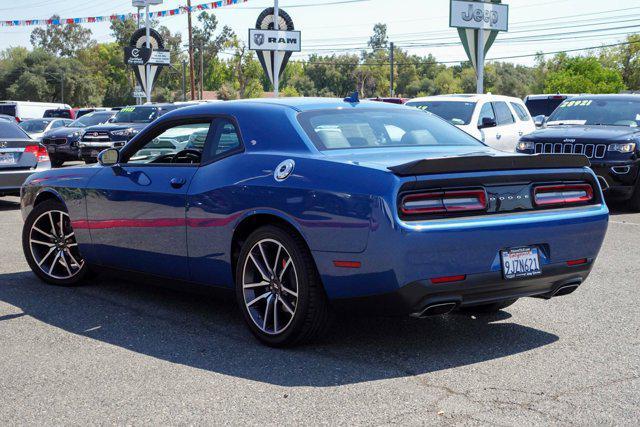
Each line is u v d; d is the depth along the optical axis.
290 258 4.44
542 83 105.44
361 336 4.88
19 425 3.50
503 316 5.41
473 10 20.36
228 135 5.06
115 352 4.59
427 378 4.07
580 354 4.49
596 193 4.72
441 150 4.84
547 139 11.84
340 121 4.95
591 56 92.31
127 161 5.83
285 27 26.53
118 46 135.25
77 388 3.97
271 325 4.67
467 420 3.48
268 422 3.48
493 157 4.23
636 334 4.93
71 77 116.94
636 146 11.36
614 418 3.50
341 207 4.16
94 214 5.87
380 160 4.38
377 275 4.09
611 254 7.93
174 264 5.29
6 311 5.62
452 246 4.09
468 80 133.62
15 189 11.96
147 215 5.39
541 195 4.49
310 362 4.35
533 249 4.39
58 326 5.20
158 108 20.73
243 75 117.25
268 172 4.62
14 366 4.35
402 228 3.98
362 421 3.48
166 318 5.37
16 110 36.41
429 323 5.20
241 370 4.23
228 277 4.93
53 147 22.41
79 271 6.32
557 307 5.68
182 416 3.57
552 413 3.56
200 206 4.98
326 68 135.50
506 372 4.16
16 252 8.10
